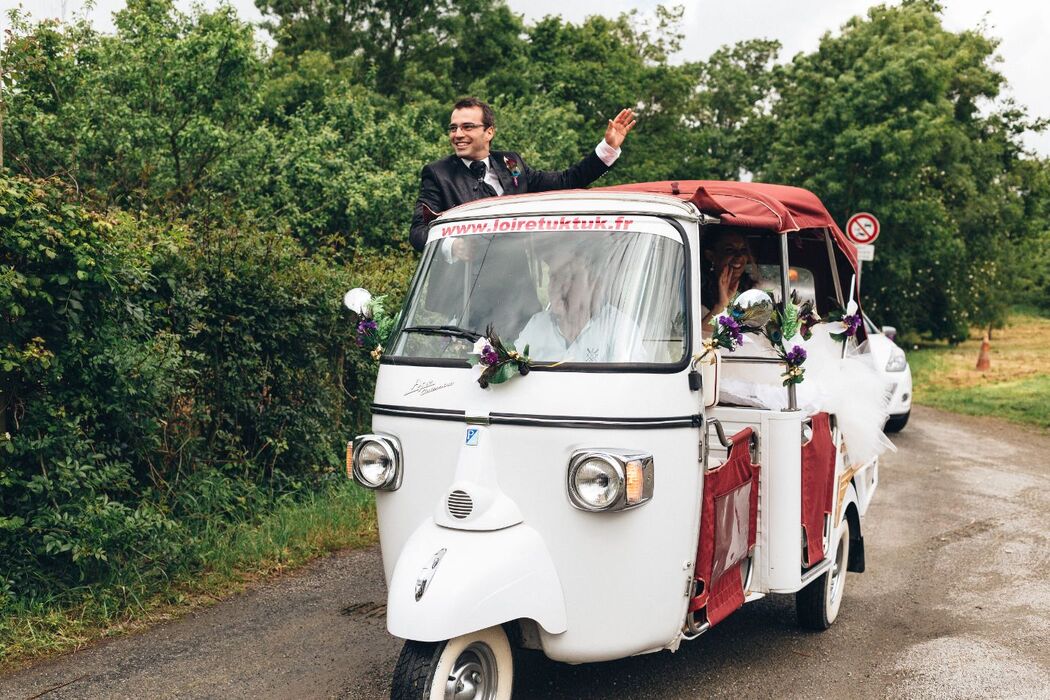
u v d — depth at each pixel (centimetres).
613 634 419
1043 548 793
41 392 593
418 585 385
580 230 457
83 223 586
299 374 855
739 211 532
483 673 411
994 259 3372
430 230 500
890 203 2723
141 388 632
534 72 3616
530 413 413
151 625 574
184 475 724
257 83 1525
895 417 1412
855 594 671
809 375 597
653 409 416
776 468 506
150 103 1422
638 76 3934
